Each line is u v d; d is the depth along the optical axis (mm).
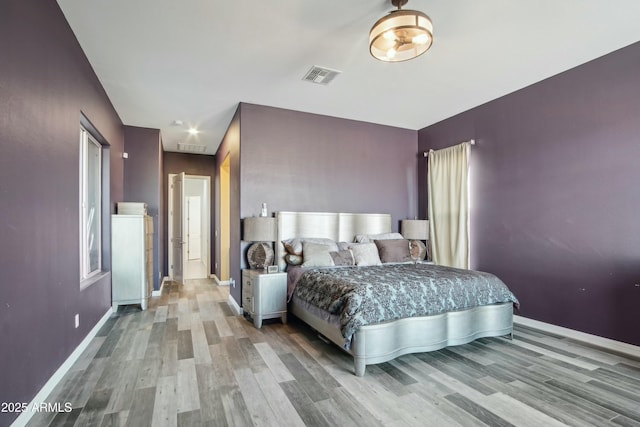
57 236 2426
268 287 3820
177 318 4133
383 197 5379
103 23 2648
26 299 1939
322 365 2762
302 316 3588
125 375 2549
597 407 2145
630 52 3082
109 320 4023
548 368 2729
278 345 3217
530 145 3916
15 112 1829
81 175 3525
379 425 1941
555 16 2611
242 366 2729
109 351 3033
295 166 4688
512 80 3787
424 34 2363
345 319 2605
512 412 2082
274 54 3160
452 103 4469
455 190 4809
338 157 5016
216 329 3705
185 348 3121
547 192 3738
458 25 2717
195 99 4258
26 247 1950
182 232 6277
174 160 7234
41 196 2156
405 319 2793
